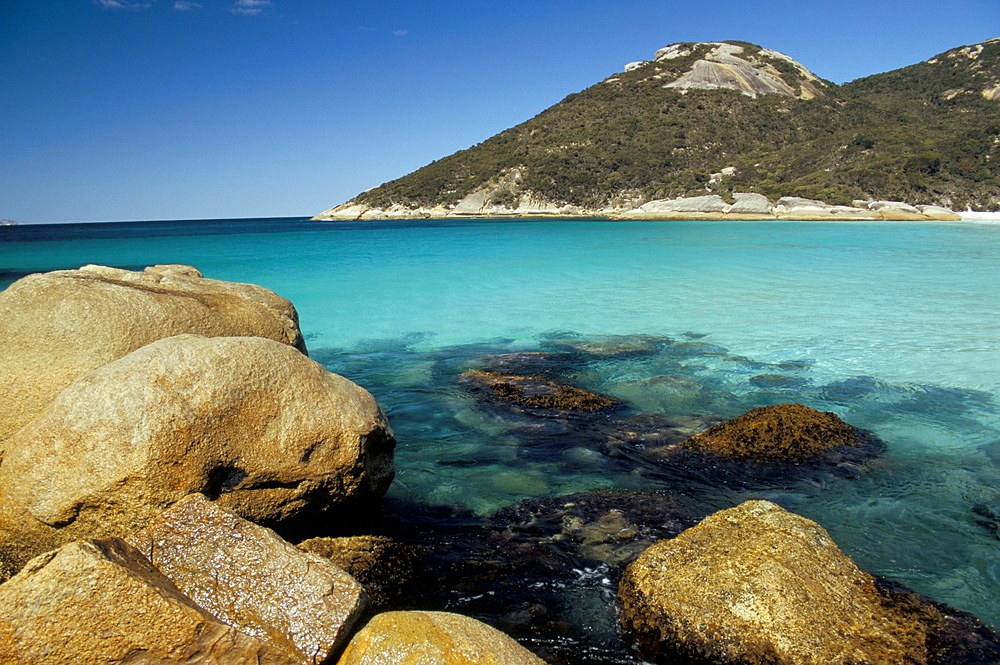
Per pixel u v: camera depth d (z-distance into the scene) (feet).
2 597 10.34
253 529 12.67
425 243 122.01
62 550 10.83
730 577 13.80
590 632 13.75
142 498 13.56
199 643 10.77
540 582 15.42
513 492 20.29
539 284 63.82
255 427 14.84
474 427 25.88
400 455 23.21
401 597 14.74
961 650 12.74
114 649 10.49
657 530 17.76
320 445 15.47
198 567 12.01
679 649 13.01
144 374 14.24
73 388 14.29
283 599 11.61
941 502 19.49
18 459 13.80
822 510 19.04
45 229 328.90
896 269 73.15
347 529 17.30
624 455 23.08
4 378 16.74
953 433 24.80
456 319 46.96
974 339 38.88
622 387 30.63
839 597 13.58
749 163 278.05
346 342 40.45
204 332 19.39
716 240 122.62
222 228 272.31
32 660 10.26
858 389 29.96
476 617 14.19
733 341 39.42
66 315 17.44
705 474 21.47
